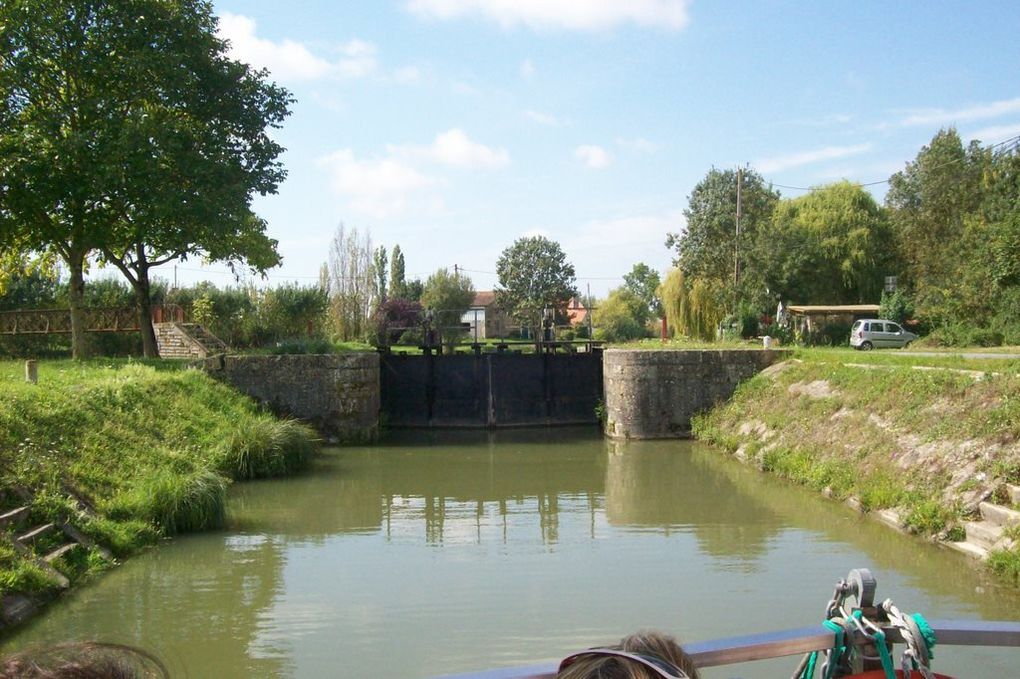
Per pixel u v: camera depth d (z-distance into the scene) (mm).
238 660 7855
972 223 37344
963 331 30938
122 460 14391
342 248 46750
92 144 22312
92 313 30281
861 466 14656
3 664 1637
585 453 21359
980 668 7297
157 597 9789
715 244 48531
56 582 9812
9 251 26094
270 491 16656
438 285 62344
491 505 15219
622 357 23859
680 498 15438
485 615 9070
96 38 22922
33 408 13906
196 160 23672
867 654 2625
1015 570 9469
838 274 43719
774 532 12539
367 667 7691
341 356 23594
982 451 11922
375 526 13570
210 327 33219
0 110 22953
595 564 11055
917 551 11172
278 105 26219
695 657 2449
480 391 26453
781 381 21438
